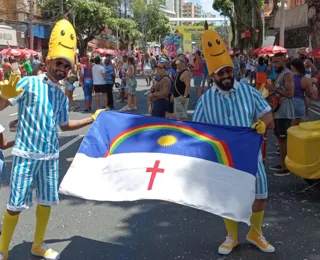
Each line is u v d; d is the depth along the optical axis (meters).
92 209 5.80
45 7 40.12
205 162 4.08
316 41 17.08
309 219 5.36
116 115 4.46
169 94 9.16
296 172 6.20
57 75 4.02
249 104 4.22
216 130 4.23
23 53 29.38
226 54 4.14
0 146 4.36
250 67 26.89
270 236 4.86
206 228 5.10
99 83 14.95
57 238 4.87
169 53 21.53
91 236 4.93
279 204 5.89
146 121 4.43
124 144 4.32
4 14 37.19
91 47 52.88
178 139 4.27
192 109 15.09
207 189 3.97
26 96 3.95
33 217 5.48
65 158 8.38
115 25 46.91
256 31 38.09
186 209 5.75
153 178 4.09
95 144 4.31
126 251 4.53
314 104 15.74
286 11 34.34
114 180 4.15
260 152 4.26
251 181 3.94
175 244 4.68
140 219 5.43
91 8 40.44
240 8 45.25
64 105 4.21
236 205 3.89
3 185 6.71
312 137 5.97
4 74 23.05
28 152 3.96
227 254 4.38
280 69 7.00
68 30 4.02
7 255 4.16
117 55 44.56
